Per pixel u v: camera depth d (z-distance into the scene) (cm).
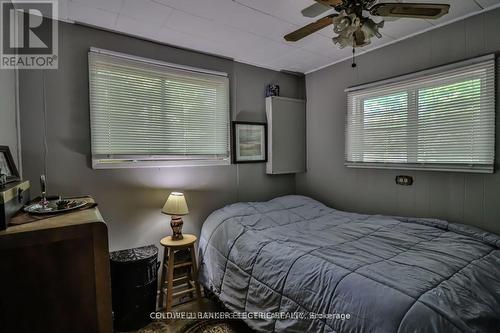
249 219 246
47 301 98
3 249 91
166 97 257
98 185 224
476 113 211
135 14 201
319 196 341
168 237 247
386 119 269
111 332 107
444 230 210
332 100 321
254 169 324
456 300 116
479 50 208
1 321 93
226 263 214
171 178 262
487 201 209
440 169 231
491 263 154
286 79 350
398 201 264
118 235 233
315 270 152
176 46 261
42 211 123
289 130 341
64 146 210
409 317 108
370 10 143
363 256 161
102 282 106
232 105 304
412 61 247
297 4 190
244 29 228
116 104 230
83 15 202
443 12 142
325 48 272
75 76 213
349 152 303
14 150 183
